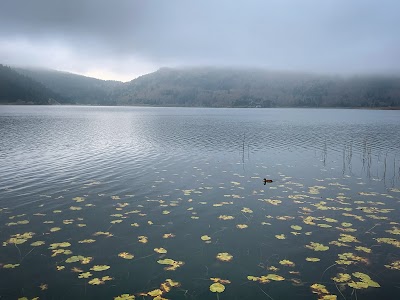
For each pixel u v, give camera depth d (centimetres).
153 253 1122
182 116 12675
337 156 3169
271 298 877
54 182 2066
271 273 997
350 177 2280
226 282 948
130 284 938
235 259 1084
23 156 3017
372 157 3130
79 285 932
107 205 1623
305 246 1179
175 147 3675
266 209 1576
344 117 12494
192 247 1171
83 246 1170
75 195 1792
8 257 1085
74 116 11494
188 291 908
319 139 4609
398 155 3262
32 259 1073
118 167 2545
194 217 1464
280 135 5134
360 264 1050
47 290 909
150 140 4344
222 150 3481
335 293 899
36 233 1280
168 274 991
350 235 1273
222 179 2183
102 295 887
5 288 916
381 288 920
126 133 5322
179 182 2092
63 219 1430
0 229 1316
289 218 1456
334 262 1065
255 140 4419
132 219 1438
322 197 1781
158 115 13450
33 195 1784
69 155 3088
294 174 2362
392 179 2222
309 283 945
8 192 1838
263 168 2562
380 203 1675
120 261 1066
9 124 7088
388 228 1341
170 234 1280
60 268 1017
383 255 1109
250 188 1958
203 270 1015
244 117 12094
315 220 1432
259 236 1265
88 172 2356
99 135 4959
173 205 1630
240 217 1466
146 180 2138
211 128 6506
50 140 4272
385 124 8150
